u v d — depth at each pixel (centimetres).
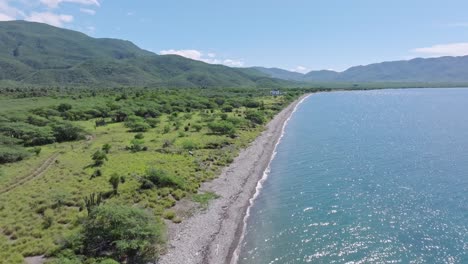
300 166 7000
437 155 7519
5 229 3744
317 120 13750
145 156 6725
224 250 3744
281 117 14200
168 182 5269
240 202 5081
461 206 4691
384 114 15512
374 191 5394
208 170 6250
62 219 3956
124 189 4888
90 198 4388
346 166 6875
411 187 5512
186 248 3700
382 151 8056
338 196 5241
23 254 3294
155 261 3412
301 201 5103
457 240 3791
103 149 7256
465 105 19025
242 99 18712
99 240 3466
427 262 3406
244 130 10312
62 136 8719
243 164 6944
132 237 3416
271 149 8531
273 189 5681
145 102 14512
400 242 3794
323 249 3712
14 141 7994
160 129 9975
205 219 4403
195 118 12156
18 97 17838
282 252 3688
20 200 4497
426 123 12400
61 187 4956
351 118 14262
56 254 3259
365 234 4006
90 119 12206
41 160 6569
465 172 6200
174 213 4422
